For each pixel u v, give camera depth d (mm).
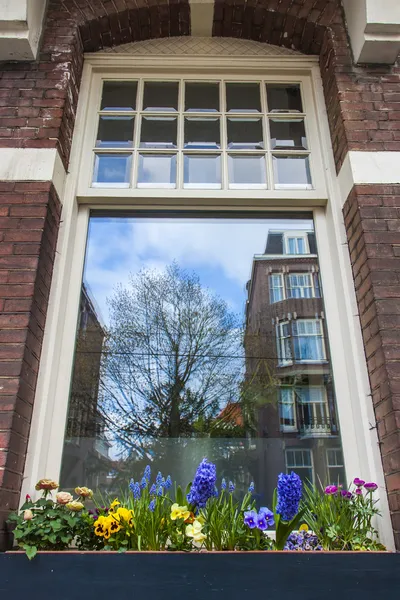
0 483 1602
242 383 2410
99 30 2730
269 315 2506
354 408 2072
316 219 2500
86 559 1503
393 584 1518
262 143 2715
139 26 2793
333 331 2264
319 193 2494
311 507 1826
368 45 2463
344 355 2207
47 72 2457
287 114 2766
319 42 2764
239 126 2775
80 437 2113
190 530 1529
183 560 1511
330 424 2162
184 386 2393
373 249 2066
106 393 2266
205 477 1609
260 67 2840
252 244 2574
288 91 2873
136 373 2379
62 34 2588
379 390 1902
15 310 1887
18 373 1779
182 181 2555
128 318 2488
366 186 2207
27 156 2217
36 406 1927
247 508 1794
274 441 2217
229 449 2205
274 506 1784
